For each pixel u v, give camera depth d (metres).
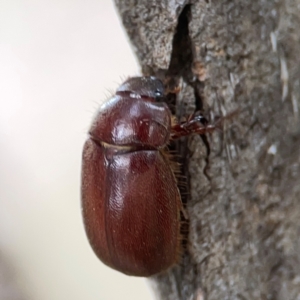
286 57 0.12
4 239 0.17
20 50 0.15
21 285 0.16
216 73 0.12
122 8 0.13
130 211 0.13
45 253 0.16
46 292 0.16
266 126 0.12
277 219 0.12
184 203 0.13
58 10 0.15
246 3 0.12
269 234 0.12
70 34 0.15
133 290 0.15
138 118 0.13
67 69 0.15
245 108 0.12
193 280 0.13
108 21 0.15
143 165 0.13
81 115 0.15
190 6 0.12
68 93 0.15
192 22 0.12
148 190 0.13
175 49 0.13
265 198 0.12
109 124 0.13
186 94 0.13
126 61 0.15
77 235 0.16
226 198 0.13
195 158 0.13
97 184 0.13
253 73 0.12
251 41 0.12
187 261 0.13
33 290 0.16
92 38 0.15
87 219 0.13
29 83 0.15
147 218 0.13
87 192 0.13
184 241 0.13
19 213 0.16
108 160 0.13
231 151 0.12
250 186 0.12
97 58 0.15
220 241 0.13
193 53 0.13
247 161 0.12
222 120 0.12
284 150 0.12
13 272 0.17
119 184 0.13
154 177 0.13
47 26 0.15
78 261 0.16
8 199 0.16
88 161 0.13
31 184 0.16
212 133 0.13
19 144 0.16
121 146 0.13
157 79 0.13
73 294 0.16
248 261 0.12
